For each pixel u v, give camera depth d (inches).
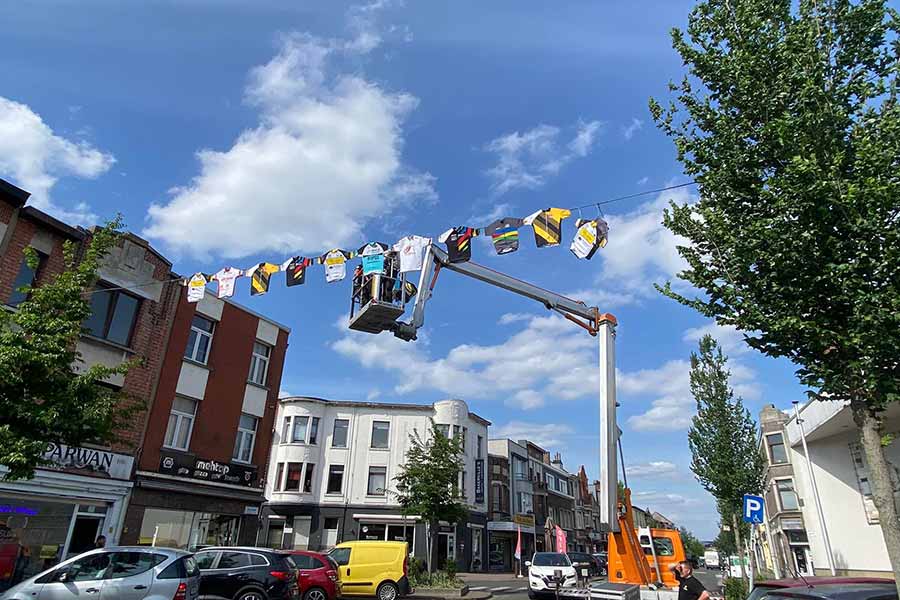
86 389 400.5
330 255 407.5
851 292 223.1
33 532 552.7
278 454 1387.8
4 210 573.9
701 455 893.2
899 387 215.6
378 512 1362.0
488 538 1583.4
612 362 480.7
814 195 226.7
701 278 278.4
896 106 234.7
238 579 471.5
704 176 281.1
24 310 399.5
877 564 738.8
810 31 251.6
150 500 670.5
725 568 1803.6
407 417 1478.8
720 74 278.4
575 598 429.7
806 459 807.7
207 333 810.2
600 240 334.3
